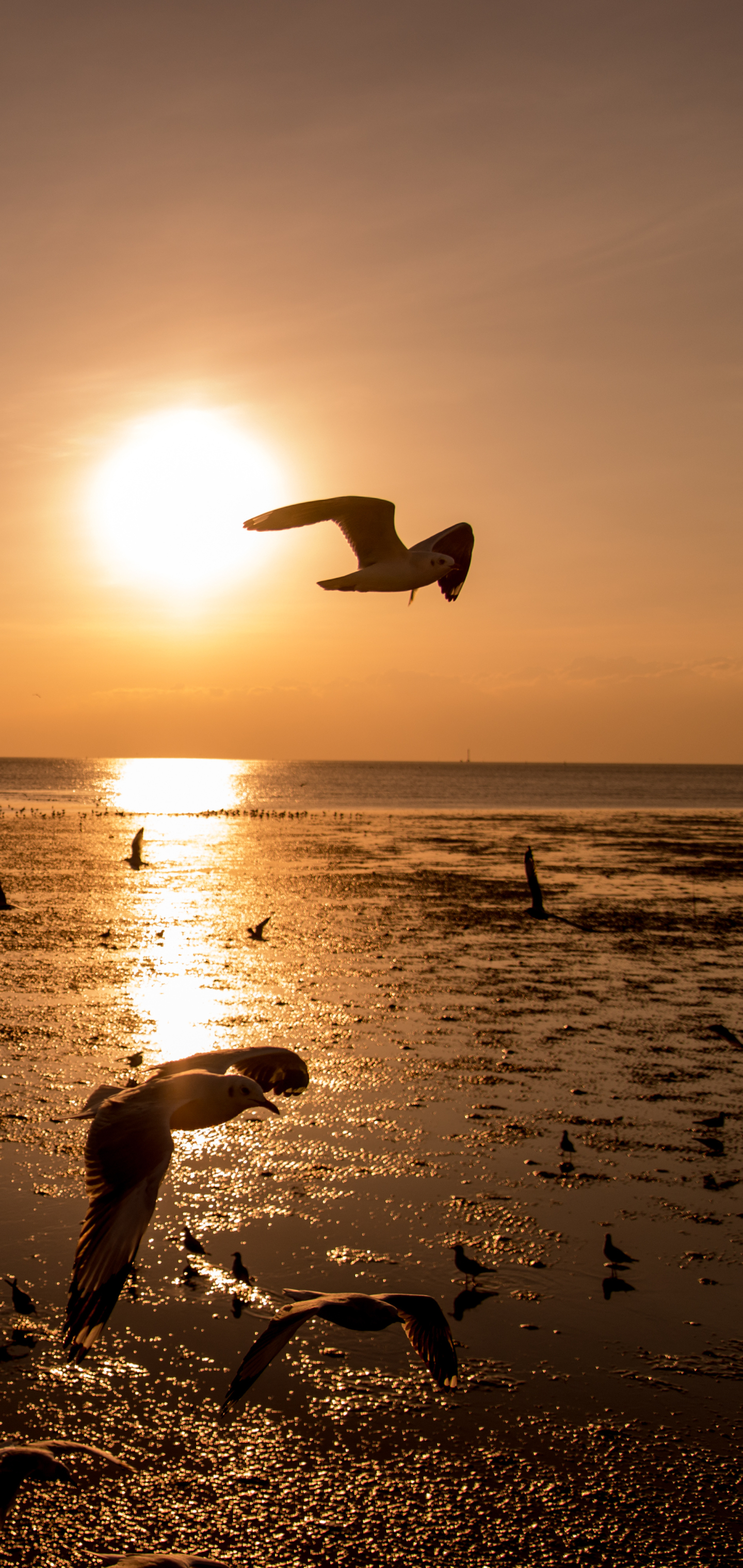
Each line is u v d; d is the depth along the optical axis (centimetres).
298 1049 2144
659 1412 1058
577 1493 955
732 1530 921
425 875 5191
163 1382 1091
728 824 10125
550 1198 1499
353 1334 1191
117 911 3850
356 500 719
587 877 5241
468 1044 2208
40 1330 1159
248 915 3819
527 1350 1150
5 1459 613
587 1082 1983
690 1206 1481
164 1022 2309
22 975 2739
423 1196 1498
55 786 18375
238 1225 1409
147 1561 578
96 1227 361
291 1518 924
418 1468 986
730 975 2941
